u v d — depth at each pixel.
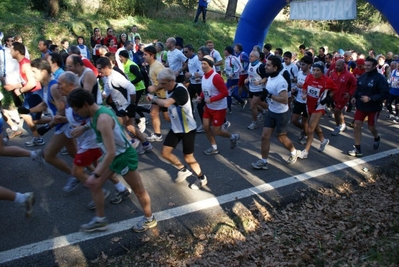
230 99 9.44
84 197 4.81
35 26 12.27
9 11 13.20
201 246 4.01
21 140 6.91
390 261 3.80
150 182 5.34
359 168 6.26
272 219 4.66
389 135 8.41
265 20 11.14
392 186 5.84
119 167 3.75
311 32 21.16
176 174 5.64
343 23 23.53
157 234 4.11
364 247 4.17
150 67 6.66
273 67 5.50
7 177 5.34
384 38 24.69
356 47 21.86
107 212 4.47
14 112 8.08
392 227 4.60
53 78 4.93
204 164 6.08
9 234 3.96
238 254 3.90
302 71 7.02
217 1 22.22
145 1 16.11
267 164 6.18
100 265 3.65
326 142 6.92
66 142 4.63
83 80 4.90
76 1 15.12
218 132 6.28
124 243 3.92
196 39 15.36
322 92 6.25
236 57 9.20
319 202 5.16
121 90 5.81
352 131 8.59
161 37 14.55
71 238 3.94
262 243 4.15
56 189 5.02
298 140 7.62
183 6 18.02
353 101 6.83
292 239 4.27
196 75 7.84
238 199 4.96
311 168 6.14
